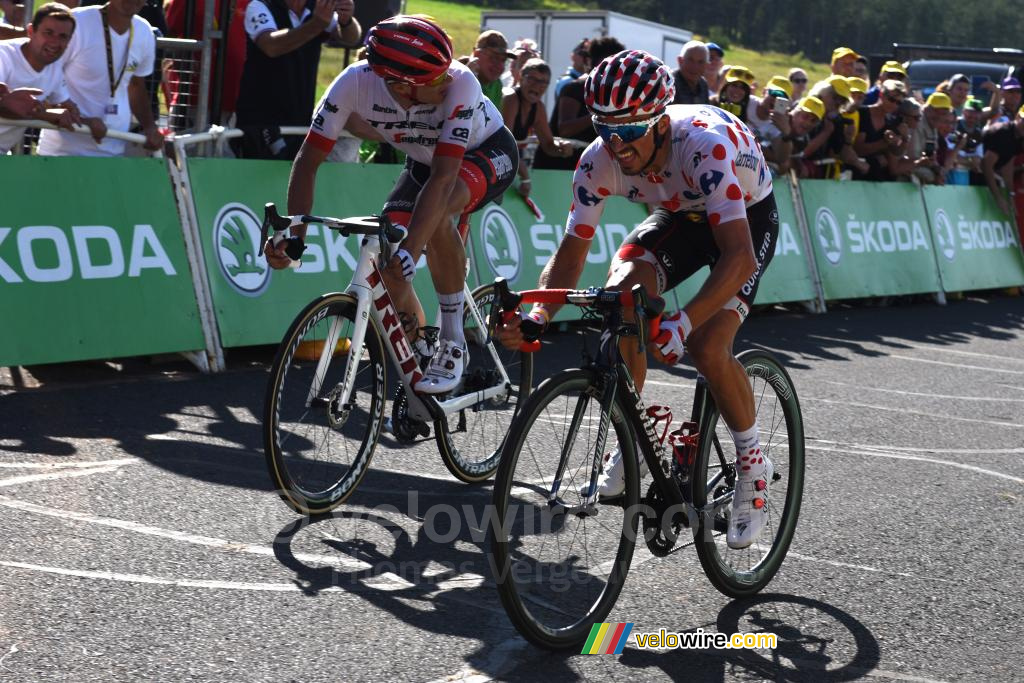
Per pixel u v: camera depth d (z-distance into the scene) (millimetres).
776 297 9578
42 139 5906
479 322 4566
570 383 3000
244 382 5746
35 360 5227
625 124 3082
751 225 3559
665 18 74312
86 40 5891
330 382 3805
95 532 3588
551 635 3000
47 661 2738
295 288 6359
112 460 4324
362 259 3840
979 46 65125
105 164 5660
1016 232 12680
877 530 4281
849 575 3785
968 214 12016
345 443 3988
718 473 3541
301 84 6848
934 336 9383
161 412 5062
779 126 9672
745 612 3414
